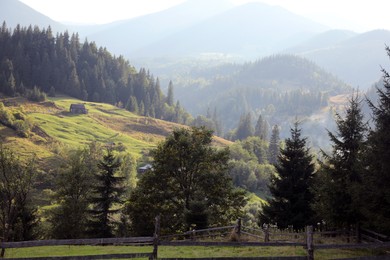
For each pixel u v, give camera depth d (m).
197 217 30.39
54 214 51.75
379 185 19.61
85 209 51.00
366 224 22.42
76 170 52.31
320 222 31.52
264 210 35.09
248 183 127.44
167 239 32.41
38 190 93.69
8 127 154.50
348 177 23.55
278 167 34.66
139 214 39.22
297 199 33.41
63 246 27.84
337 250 21.42
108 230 46.03
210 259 14.59
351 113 25.12
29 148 138.00
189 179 40.00
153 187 39.88
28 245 15.73
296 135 34.50
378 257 14.89
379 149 19.31
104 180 46.56
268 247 22.59
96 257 15.02
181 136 40.28
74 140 167.38
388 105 20.08
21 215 44.97
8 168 44.28
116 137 186.00
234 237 25.50
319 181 27.52
